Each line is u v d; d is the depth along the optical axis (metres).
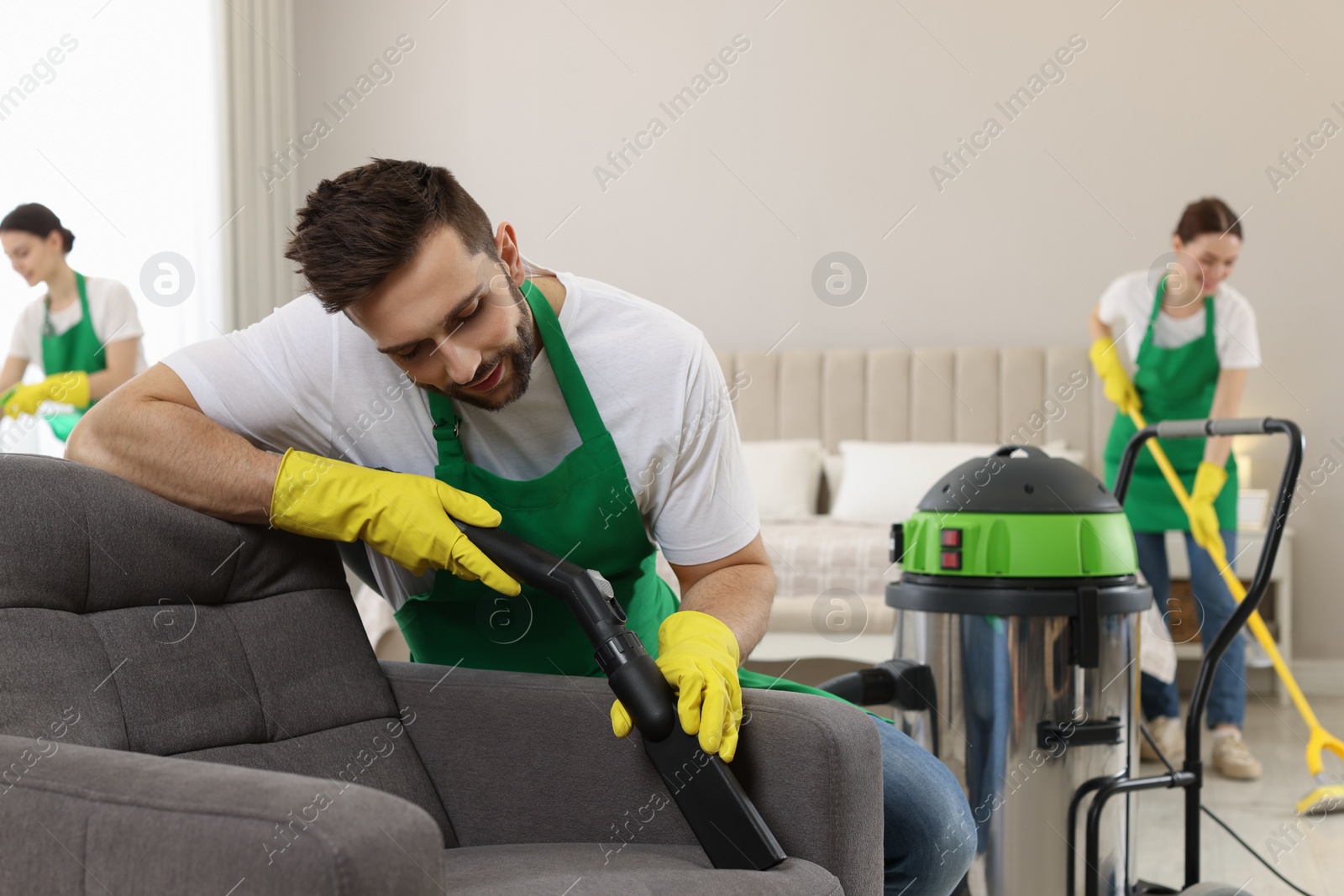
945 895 1.37
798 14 4.78
